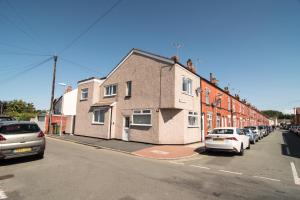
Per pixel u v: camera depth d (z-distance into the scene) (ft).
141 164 29.32
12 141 26.99
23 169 24.70
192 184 20.49
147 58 56.13
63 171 23.93
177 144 50.98
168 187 19.26
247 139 47.80
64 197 16.35
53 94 76.74
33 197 16.33
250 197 17.39
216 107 80.12
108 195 16.87
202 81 67.77
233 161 33.78
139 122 55.26
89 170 24.56
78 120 74.43
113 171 24.45
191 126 56.65
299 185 21.16
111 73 66.74
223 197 17.17
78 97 76.54
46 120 82.02
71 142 56.24
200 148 46.60
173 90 49.32
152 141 50.93
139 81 57.06
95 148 45.39
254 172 26.50
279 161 34.06
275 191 19.13
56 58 77.10
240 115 124.36
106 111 62.49
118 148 44.39
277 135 114.01
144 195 17.06
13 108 150.51
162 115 51.29
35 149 29.17
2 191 17.58
